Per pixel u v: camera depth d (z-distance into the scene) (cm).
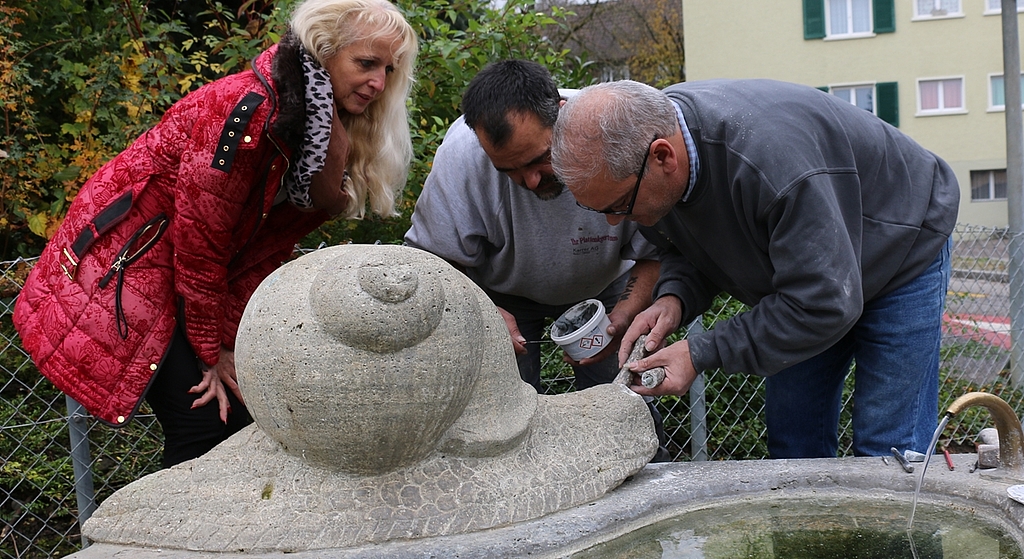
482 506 172
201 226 210
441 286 168
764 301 211
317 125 222
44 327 214
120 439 345
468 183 255
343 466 171
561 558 168
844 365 269
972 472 197
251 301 176
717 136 204
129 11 409
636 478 201
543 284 275
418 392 165
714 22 1440
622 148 194
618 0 1856
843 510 192
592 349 244
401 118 253
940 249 235
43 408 349
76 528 321
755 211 204
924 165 232
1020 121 502
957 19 1423
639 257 274
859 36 1434
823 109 210
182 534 168
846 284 197
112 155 375
